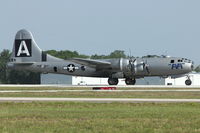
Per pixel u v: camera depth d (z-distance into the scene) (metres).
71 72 199.00
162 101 94.06
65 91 141.12
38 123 59.97
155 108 80.38
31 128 55.59
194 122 61.06
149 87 172.88
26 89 161.00
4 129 54.59
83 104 88.06
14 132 52.78
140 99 100.62
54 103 89.88
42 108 81.38
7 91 143.50
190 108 80.50
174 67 184.12
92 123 59.94
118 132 53.12
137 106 84.44
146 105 86.19
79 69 197.38
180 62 184.00
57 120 63.09
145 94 124.06
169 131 53.56
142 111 74.81
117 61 189.00
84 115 69.00
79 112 73.50
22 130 54.16
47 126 57.34
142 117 66.56
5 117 66.56
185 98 106.81
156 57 188.75
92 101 94.06
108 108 80.75
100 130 54.34
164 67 184.88
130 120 63.06
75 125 58.22
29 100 97.25
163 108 80.31
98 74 196.38
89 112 73.38
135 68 186.50
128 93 128.88
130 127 56.50
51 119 64.19
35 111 75.50
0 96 117.25
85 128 55.75
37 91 142.50
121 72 190.62
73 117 66.69
